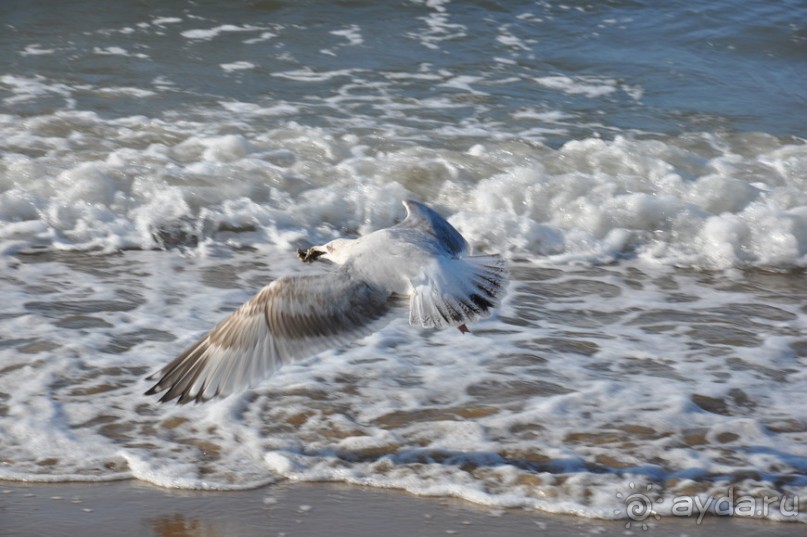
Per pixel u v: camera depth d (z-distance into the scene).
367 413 10.27
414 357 11.49
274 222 15.45
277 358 7.25
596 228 15.45
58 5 22.56
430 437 9.88
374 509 8.82
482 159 16.88
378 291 7.41
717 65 21.34
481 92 19.72
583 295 13.60
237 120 18.20
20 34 21.34
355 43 21.62
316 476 9.28
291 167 16.61
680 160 17.08
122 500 8.88
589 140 17.39
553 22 22.86
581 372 11.25
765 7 23.62
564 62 21.20
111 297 12.98
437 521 8.66
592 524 8.66
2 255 14.21
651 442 9.82
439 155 16.98
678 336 12.33
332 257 7.98
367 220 15.70
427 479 9.24
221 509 8.78
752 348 12.00
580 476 9.27
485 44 21.80
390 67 20.67
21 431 9.84
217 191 15.88
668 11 23.45
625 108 19.27
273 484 9.17
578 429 10.02
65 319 12.25
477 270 7.44
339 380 10.91
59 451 9.55
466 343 11.89
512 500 8.95
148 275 13.78
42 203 15.41
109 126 17.84
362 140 17.50
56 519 8.56
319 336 7.28
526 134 17.97
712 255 14.96
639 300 13.49
